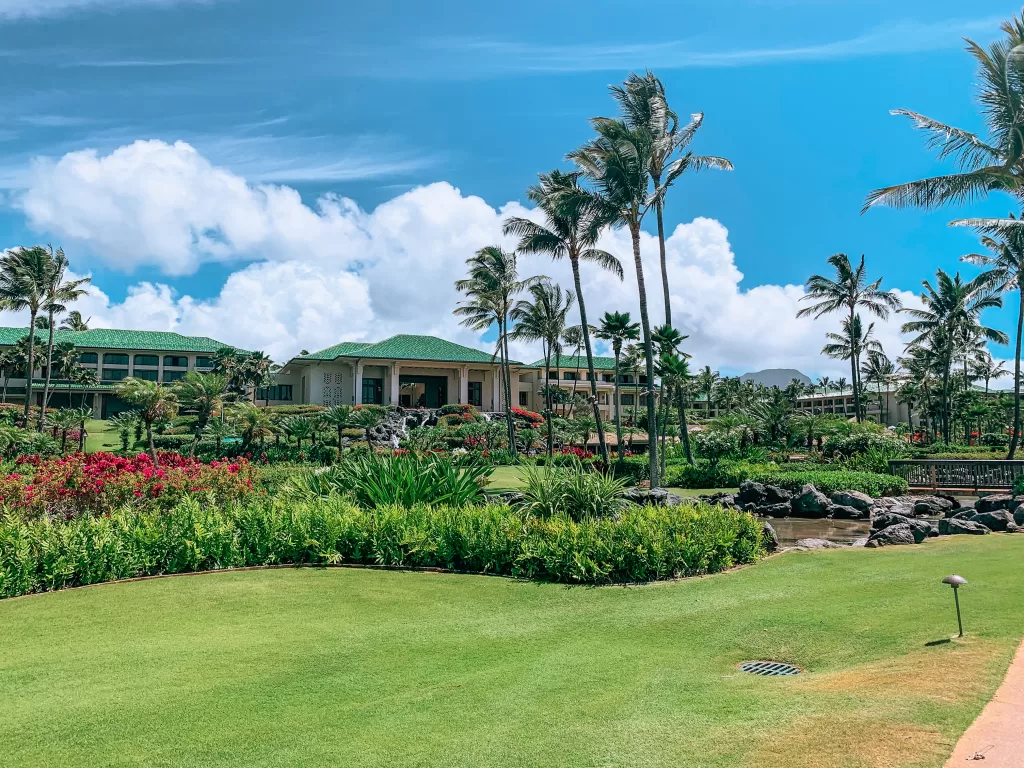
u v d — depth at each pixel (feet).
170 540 29.27
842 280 151.53
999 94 54.29
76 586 26.89
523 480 41.34
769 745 12.16
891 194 60.29
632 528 29.73
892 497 64.59
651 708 14.62
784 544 39.37
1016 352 113.09
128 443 136.67
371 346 208.85
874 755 11.39
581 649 19.51
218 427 117.70
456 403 219.20
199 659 18.48
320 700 15.55
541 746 12.84
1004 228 73.20
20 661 18.33
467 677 17.08
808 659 18.29
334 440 136.67
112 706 15.23
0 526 27.12
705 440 110.93
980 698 13.76
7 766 12.51
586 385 254.47
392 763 12.35
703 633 20.94
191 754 12.89
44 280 138.82
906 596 23.49
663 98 89.81
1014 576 25.81
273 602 24.79
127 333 236.63
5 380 204.64
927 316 159.43
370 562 31.32
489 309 153.07
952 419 210.59
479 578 28.58
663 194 92.32
